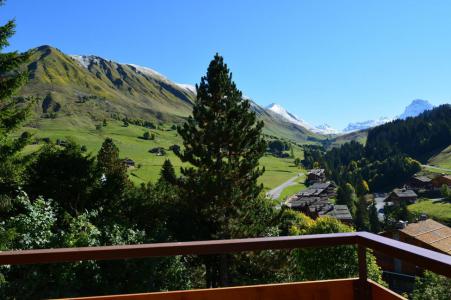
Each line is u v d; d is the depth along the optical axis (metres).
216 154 17.62
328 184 122.56
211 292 3.06
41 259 2.57
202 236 17.38
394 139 199.00
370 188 147.75
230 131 17.05
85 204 17.88
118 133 189.25
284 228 31.81
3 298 8.09
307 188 119.06
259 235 17.64
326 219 28.88
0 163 13.02
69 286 9.10
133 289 10.50
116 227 12.19
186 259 16.00
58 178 17.20
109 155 32.47
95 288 9.89
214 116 17.69
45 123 186.00
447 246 41.03
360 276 3.07
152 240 13.61
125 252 2.63
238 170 17.16
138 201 18.03
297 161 177.62
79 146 18.38
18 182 14.02
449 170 147.75
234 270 17.28
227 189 16.34
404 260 2.42
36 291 8.73
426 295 20.80
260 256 16.91
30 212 10.33
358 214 84.50
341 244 2.91
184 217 17.84
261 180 131.38
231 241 2.74
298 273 19.77
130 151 150.00
